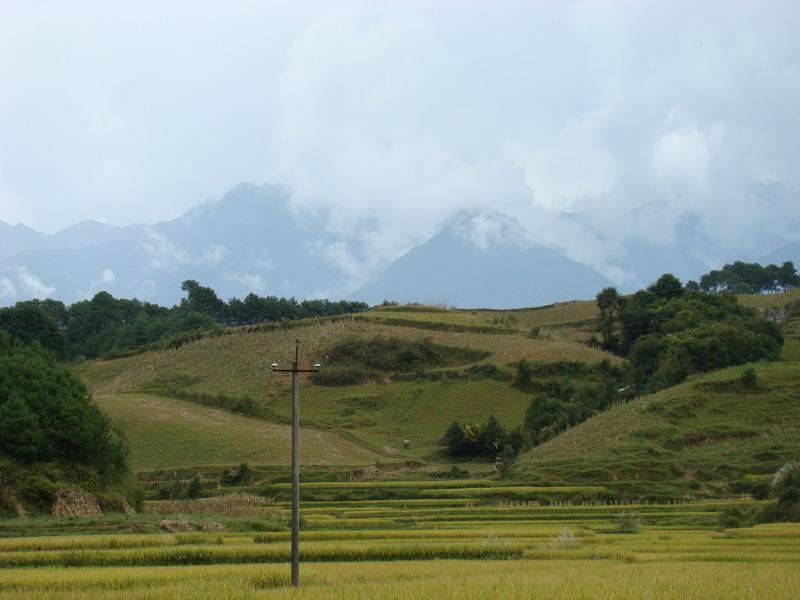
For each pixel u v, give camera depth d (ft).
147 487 429.79
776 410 436.76
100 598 144.77
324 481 436.76
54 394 333.42
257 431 527.40
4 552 202.28
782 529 253.65
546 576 166.30
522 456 443.32
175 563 202.59
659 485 372.99
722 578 161.79
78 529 253.24
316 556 209.77
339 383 652.48
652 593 144.05
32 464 304.71
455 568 184.44
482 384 625.82
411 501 364.38
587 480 385.29
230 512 313.73
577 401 542.16
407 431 570.05
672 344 544.62
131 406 555.69
